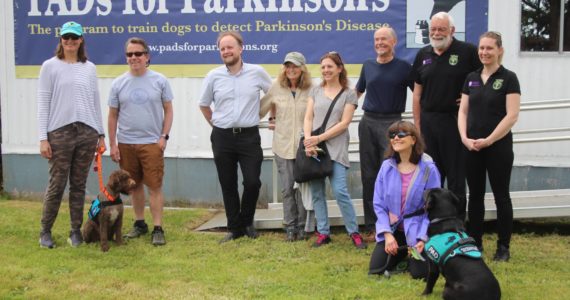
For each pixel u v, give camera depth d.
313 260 5.20
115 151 5.84
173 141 7.86
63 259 5.20
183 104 7.79
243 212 5.92
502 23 7.27
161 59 7.75
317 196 5.64
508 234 5.10
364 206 5.91
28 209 7.28
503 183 5.01
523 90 7.32
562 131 7.02
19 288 4.50
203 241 5.88
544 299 4.19
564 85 7.25
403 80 5.48
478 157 5.04
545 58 7.25
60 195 5.55
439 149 5.31
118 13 7.75
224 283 4.62
